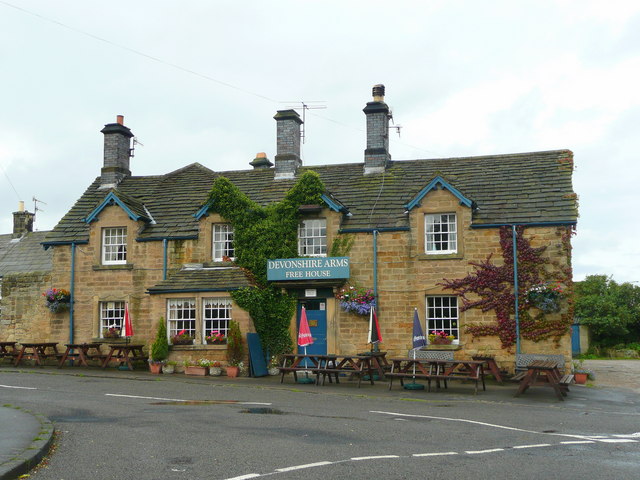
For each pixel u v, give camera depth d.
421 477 7.78
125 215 24.08
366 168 24.72
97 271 24.09
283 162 25.58
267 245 22.50
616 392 17.97
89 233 24.42
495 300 20.55
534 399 16.09
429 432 10.86
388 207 22.53
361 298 21.34
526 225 20.64
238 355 20.97
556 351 20.08
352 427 11.23
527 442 10.09
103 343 23.41
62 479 7.70
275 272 21.92
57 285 24.45
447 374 18.06
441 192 21.48
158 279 23.47
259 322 21.86
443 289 21.08
